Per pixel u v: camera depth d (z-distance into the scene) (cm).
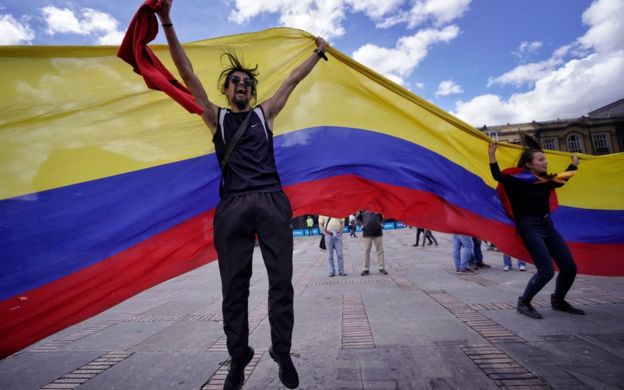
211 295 629
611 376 228
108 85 246
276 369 270
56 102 230
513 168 376
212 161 269
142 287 254
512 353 274
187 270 268
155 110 256
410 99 322
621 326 322
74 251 223
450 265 798
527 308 371
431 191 323
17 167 215
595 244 380
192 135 265
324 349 308
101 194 234
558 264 369
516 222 365
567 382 223
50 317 222
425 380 237
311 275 776
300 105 305
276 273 184
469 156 364
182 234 261
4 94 218
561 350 275
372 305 462
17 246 210
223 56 284
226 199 191
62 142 229
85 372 297
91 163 234
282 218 190
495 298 458
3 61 221
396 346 304
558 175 362
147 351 341
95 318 494
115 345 366
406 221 332
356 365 269
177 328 417
